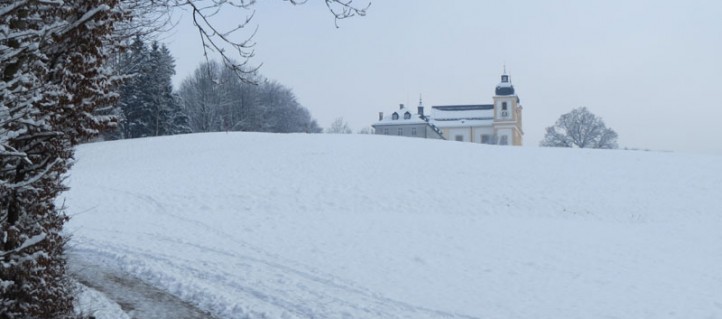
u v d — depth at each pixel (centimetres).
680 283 1636
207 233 2141
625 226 2747
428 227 2472
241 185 3347
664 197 3381
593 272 1727
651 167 4225
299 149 4578
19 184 518
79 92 684
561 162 4334
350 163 4050
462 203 3086
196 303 1133
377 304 1233
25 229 660
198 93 7875
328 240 2106
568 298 1402
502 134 14138
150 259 1536
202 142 5044
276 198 3052
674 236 2523
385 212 2862
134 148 4938
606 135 11931
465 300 1334
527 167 4106
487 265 1767
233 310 1088
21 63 499
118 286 1241
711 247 2300
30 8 529
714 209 3169
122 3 676
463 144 5175
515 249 2055
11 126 510
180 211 2697
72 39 628
